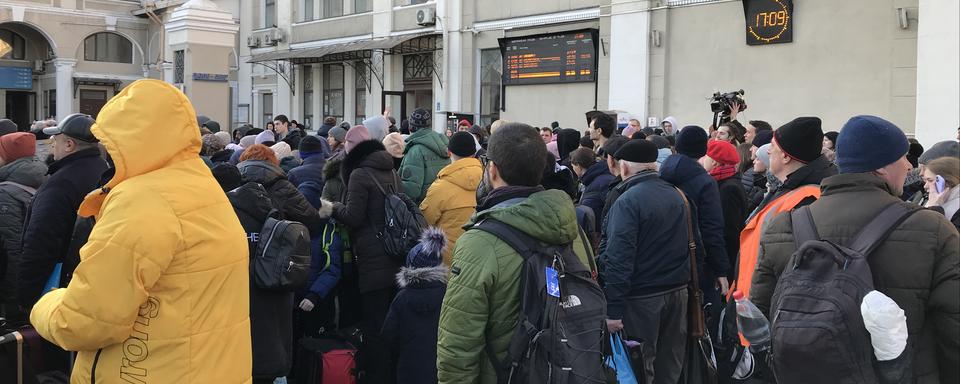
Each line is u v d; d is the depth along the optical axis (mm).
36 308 2459
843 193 2637
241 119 26469
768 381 3295
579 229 3062
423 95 19344
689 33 13297
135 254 2295
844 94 11391
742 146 6820
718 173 5535
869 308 2285
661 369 4289
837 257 2420
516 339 2539
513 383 2549
